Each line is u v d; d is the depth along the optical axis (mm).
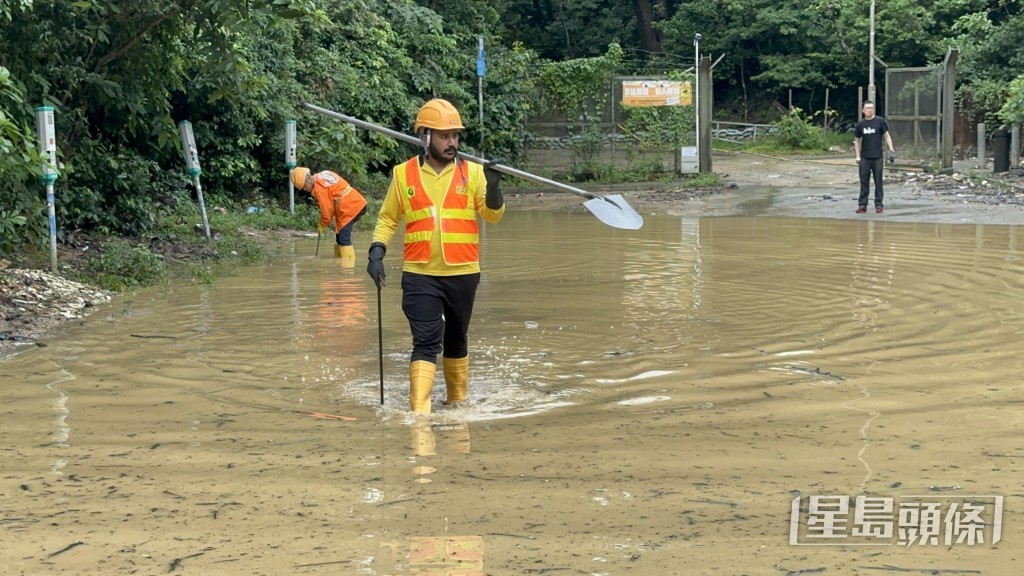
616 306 8438
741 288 9242
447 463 4484
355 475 4328
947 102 21688
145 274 10047
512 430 5000
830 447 4668
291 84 17875
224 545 3596
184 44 12727
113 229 12680
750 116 46406
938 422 5043
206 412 5363
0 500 4059
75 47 11367
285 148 16750
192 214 14875
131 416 5289
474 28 27141
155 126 12531
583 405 5453
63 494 4121
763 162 30516
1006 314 7742
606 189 22172
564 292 9211
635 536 3650
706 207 18391
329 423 5148
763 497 4031
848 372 6086
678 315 7980
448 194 5520
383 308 8492
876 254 11477
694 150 22797
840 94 45469
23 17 10383
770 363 6336
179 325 7773
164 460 4555
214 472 4383
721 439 4809
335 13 20547
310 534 3689
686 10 45062
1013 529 3701
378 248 5570
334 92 19484
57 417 5273
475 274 5559
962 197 18203
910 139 23203
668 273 10305
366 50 21453
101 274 9852
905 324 7449
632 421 5129
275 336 7336
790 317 7805
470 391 5785
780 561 3439
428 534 3682
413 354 5512
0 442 4836
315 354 6762
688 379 5973
